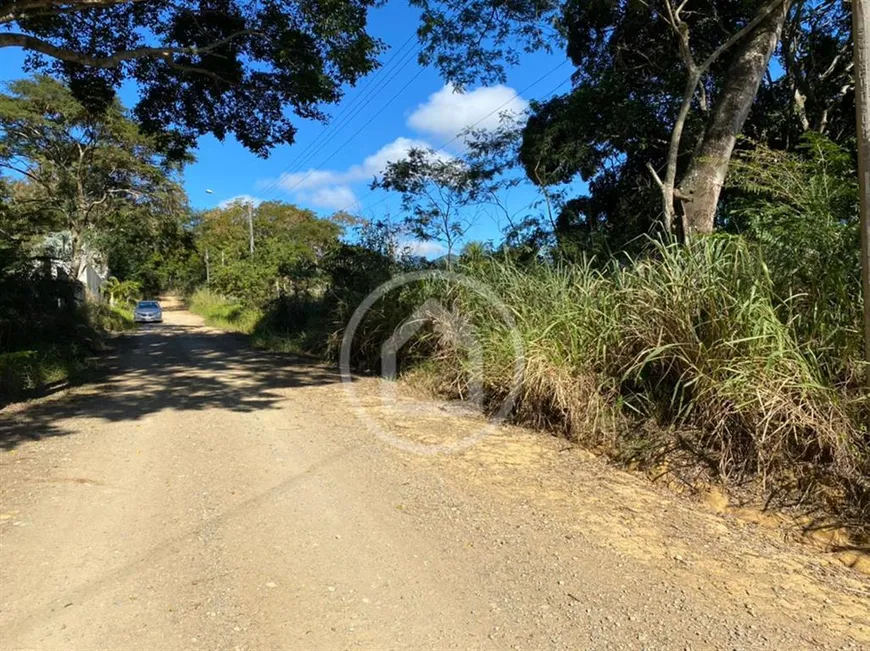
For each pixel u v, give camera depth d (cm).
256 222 4453
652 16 1188
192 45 1110
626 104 1186
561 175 1293
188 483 466
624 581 317
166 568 324
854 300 453
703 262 527
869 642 263
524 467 511
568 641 262
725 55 1170
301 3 1015
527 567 331
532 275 744
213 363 1312
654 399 548
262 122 1257
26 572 318
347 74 1092
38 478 477
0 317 1149
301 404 798
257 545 355
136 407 786
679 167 1223
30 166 2675
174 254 3400
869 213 401
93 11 1042
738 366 456
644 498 441
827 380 441
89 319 1781
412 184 1421
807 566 339
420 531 378
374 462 525
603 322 593
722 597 301
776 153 646
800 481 413
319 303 1569
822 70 1248
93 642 256
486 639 262
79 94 1166
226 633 264
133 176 2959
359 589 305
